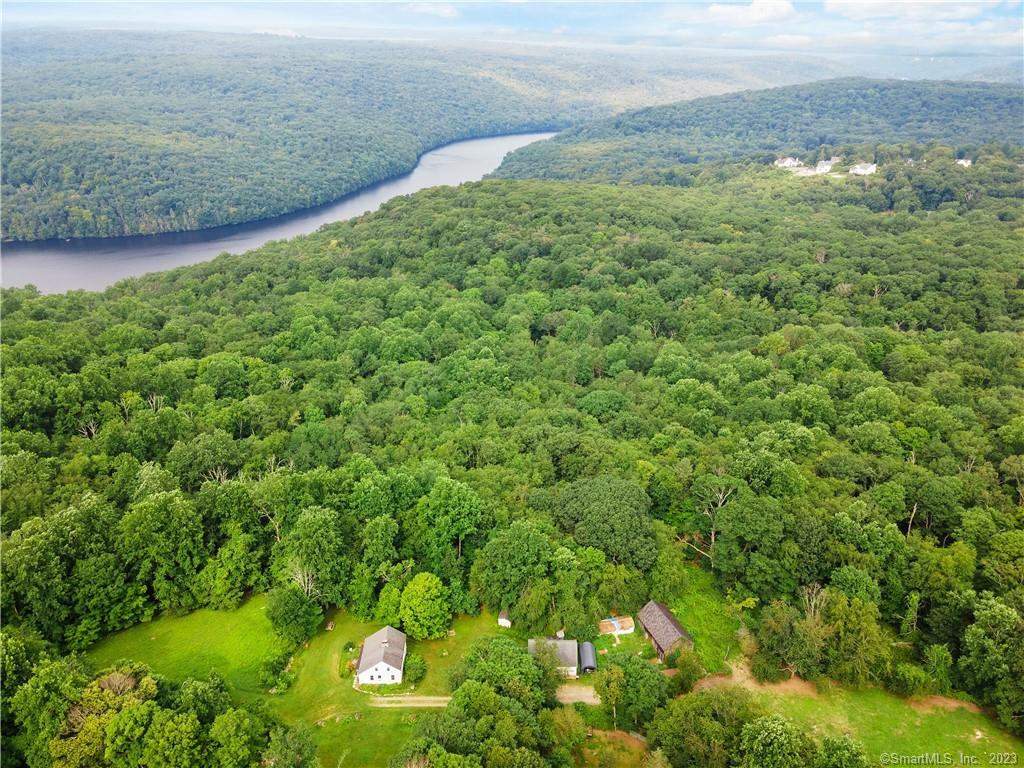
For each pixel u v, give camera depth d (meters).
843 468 99.38
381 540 85.88
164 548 83.88
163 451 112.56
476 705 65.00
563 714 66.50
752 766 60.12
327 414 134.62
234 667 78.25
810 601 81.56
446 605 83.25
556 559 83.56
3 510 88.94
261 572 89.00
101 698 61.75
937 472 100.19
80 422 116.88
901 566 83.44
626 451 106.44
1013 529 87.00
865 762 59.12
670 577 85.88
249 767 60.47
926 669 76.06
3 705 61.91
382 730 70.69
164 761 58.41
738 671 79.00
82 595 78.88
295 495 92.38
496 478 101.25
